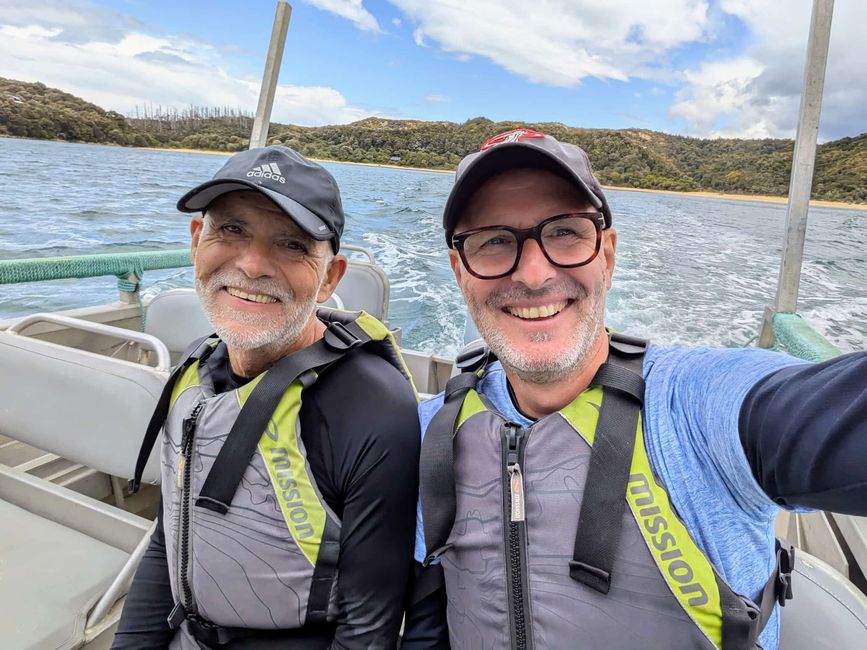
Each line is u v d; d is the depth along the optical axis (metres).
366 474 1.02
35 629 1.18
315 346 1.10
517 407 0.97
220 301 1.13
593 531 0.75
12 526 1.54
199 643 1.09
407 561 1.04
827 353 1.74
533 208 0.86
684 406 0.77
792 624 0.95
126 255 2.96
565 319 0.87
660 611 0.71
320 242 1.13
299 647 1.02
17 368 1.66
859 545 1.20
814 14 2.24
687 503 0.73
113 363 1.54
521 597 0.79
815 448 0.57
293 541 0.99
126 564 1.31
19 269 2.43
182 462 1.06
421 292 6.47
